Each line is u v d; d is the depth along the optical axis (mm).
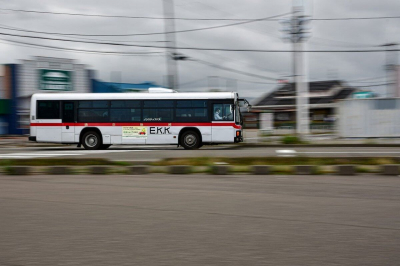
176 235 6035
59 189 10484
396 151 21469
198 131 23719
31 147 28828
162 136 23781
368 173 13406
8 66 44844
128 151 22656
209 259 4938
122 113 24078
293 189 10398
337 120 28391
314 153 20125
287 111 65625
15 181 12055
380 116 27422
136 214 7480
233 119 23469
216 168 13336
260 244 5570
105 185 11180
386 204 8422
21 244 5590
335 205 8320
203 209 7934
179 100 23766
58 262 4836
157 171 13781
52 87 46062
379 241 5715
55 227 6531
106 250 5305
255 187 10734
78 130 24203
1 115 45156
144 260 4902
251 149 23812
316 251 5254
